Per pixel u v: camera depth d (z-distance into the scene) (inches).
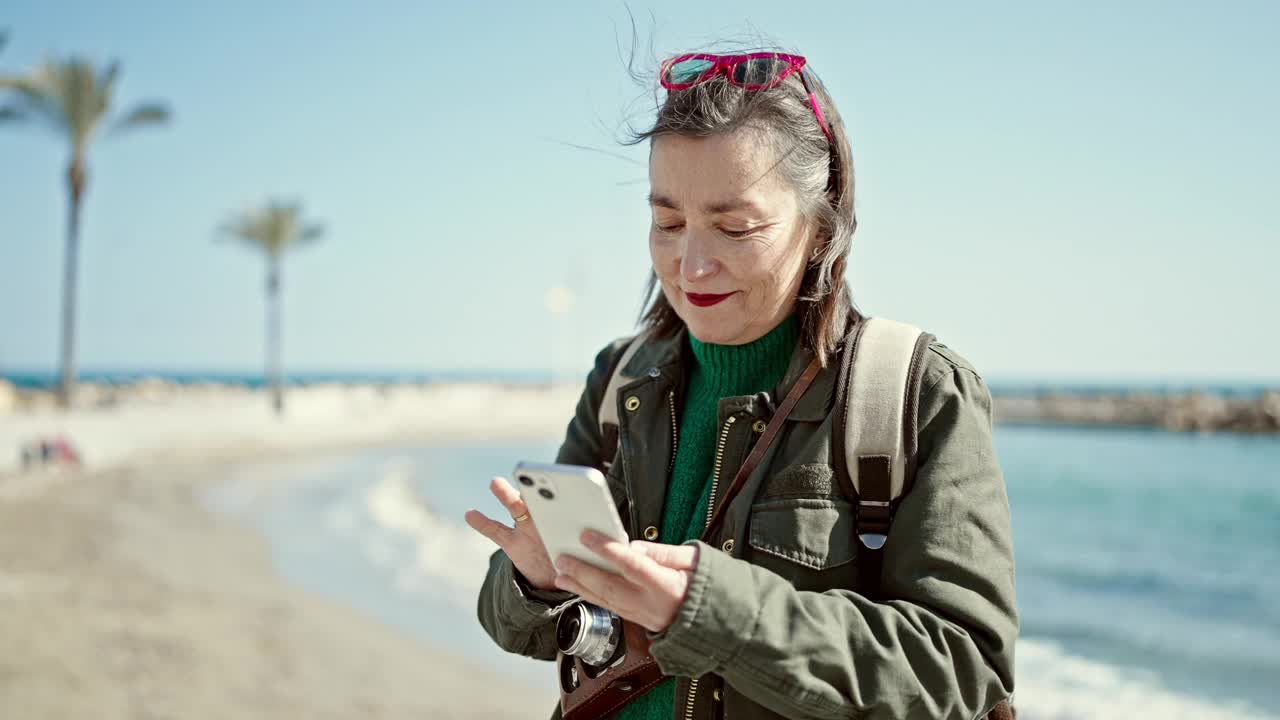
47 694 227.5
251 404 1814.7
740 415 48.9
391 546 511.2
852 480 45.2
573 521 38.1
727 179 45.0
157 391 2397.9
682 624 37.1
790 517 45.1
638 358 58.2
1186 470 1412.4
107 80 1141.7
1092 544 804.0
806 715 39.0
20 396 1654.8
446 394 2554.1
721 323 48.3
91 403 1620.3
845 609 39.9
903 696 38.6
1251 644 419.8
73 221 1146.7
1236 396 2502.5
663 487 53.0
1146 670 358.6
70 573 372.2
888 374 46.1
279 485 860.0
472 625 336.2
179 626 301.7
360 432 1793.8
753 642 37.4
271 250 1716.3
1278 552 749.3
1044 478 1322.6
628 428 54.7
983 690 40.4
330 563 455.2
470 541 529.3
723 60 47.8
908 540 43.1
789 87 47.5
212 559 444.1
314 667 271.3
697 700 46.4
